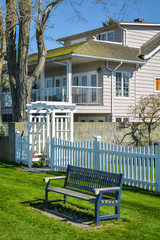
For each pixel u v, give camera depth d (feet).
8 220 23.04
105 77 74.08
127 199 28.91
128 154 34.06
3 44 60.70
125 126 60.08
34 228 21.44
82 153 39.29
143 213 24.79
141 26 86.79
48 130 49.32
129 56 77.41
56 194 31.01
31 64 80.53
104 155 36.42
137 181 33.24
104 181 24.97
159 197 29.71
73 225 22.48
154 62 82.89
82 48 70.28
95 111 72.23
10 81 62.59
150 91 82.23
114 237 19.83
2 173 43.16
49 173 42.83
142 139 62.23
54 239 19.53
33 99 85.56
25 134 53.36
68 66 69.62
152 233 20.45
